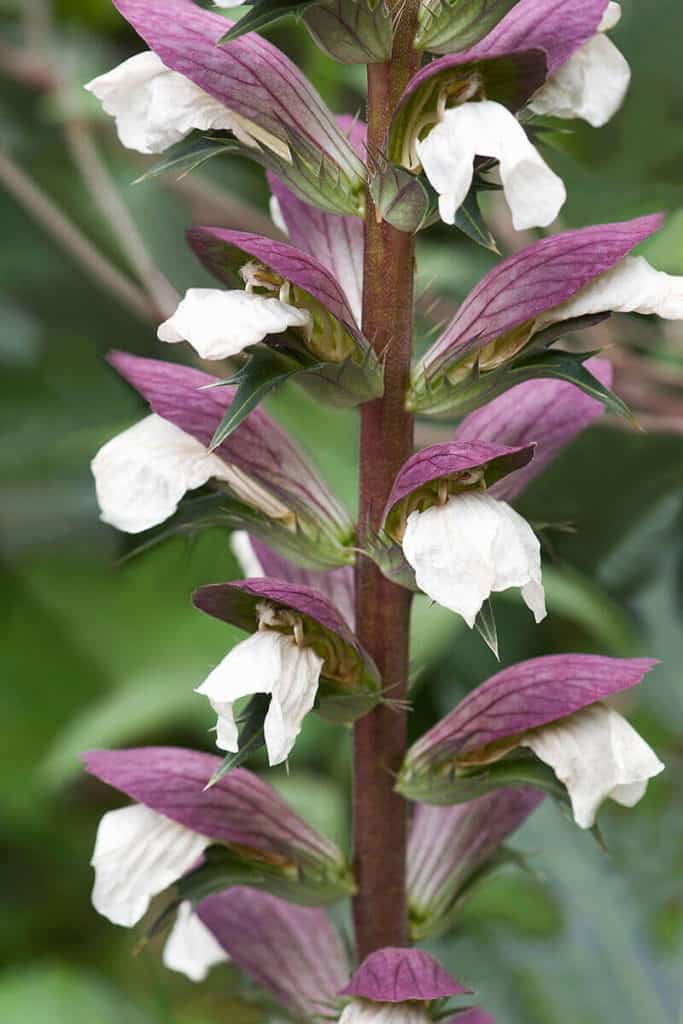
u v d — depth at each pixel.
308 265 0.68
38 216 0.95
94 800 1.12
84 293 1.02
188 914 0.75
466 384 0.69
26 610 1.15
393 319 0.70
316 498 0.71
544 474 0.87
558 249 0.68
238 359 0.72
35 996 0.91
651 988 0.83
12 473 1.11
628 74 0.71
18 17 1.13
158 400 0.71
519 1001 0.83
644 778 0.69
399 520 0.69
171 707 1.00
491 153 0.66
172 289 0.96
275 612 0.68
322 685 0.69
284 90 0.69
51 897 1.08
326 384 0.69
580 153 0.88
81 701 1.14
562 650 0.93
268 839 0.72
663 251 0.89
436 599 0.67
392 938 0.72
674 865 0.85
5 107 1.04
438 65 0.67
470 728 0.70
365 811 0.72
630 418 0.69
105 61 1.14
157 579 1.15
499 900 0.85
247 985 0.76
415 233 0.69
